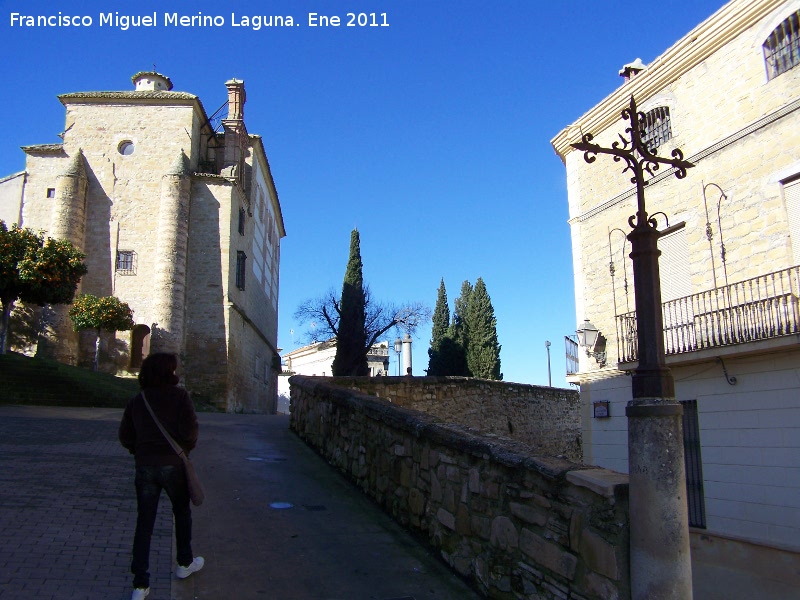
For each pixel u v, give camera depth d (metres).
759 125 11.91
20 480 7.33
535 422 24.97
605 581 3.97
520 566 4.85
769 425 10.80
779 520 10.47
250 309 34.16
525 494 4.88
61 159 29.30
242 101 32.34
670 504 3.71
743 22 12.27
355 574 5.53
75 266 21.70
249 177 34.09
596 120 15.72
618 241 14.92
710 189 12.80
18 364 20.50
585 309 15.77
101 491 7.16
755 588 10.02
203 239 29.05
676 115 13.67
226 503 7.47
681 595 3.64
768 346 10.59
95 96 29.59
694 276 12.98
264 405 39.59
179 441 4.77
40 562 4.87
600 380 14.98
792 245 11.29
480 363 40.38
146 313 27.92
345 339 37.53
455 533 5.86
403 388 16.83
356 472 8.84
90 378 21.62
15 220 28.78
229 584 5.08
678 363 12.26
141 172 29.22
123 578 4.76
